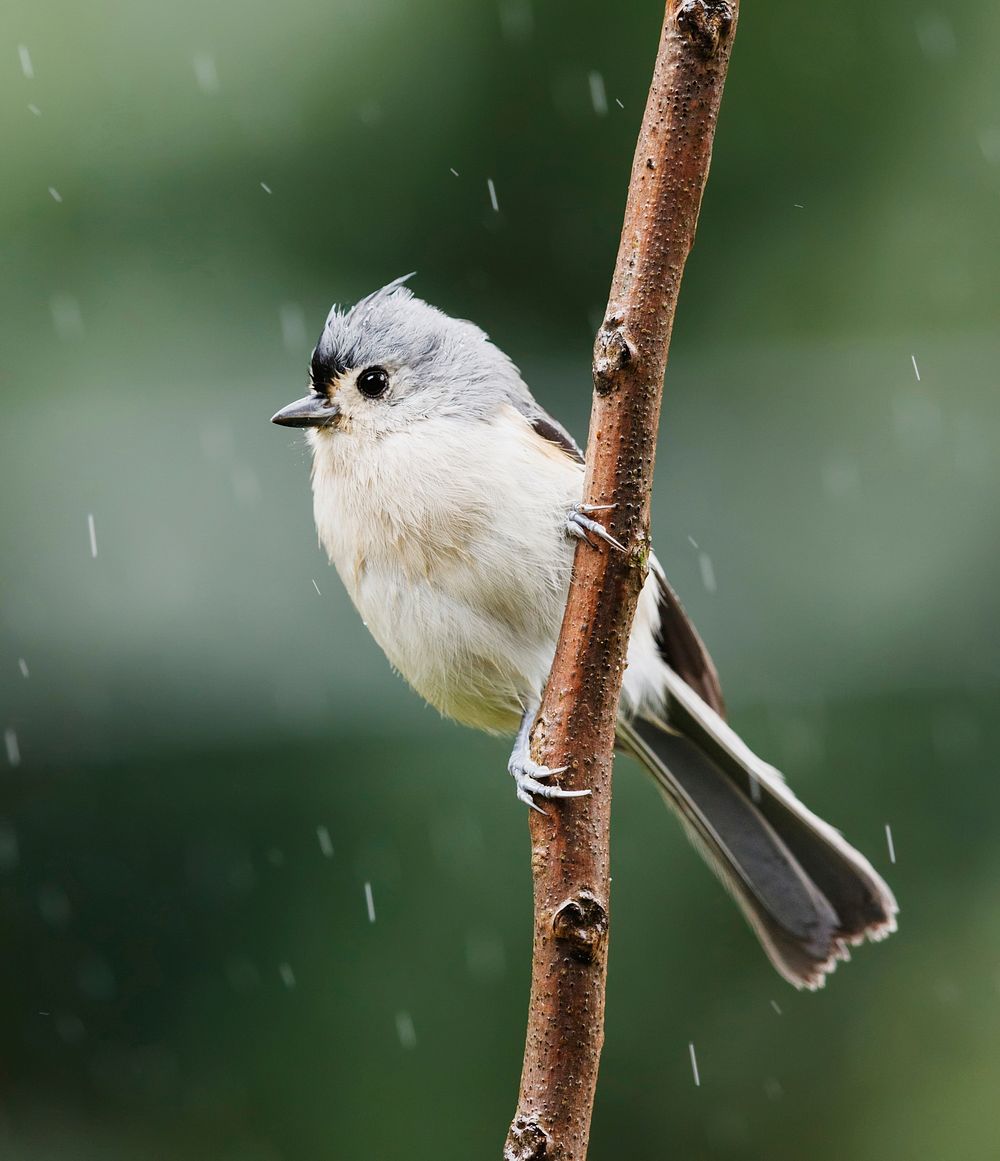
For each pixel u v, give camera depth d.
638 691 7.61
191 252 11.12
